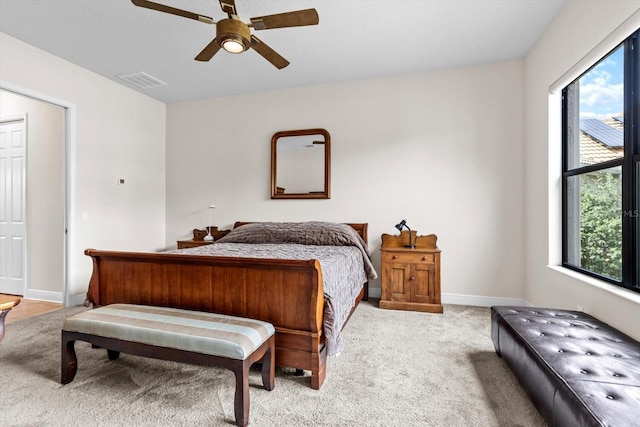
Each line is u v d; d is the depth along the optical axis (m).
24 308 3.39
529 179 3.20
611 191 2.10
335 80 3.90
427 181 3.65
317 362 1.81
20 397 1.74
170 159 4.72
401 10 2.52
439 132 3.61
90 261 3.65
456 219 3.56
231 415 1.59
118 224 4.00
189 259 2.04
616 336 1.72
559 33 2.55
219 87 4.13
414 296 3.28
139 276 2.21
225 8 1.88
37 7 2.48
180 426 1.51
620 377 1.31
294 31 2.81
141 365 2.12
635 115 1.88
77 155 3.51
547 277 2.78
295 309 1.86
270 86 4.09
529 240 3.21
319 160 4.02
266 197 4.27
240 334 1.61
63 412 1.61
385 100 3.79
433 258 3.24
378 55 3.26
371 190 3.84
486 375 1.99
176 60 3.38
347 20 2.65
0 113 3.91
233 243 3.61
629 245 1.90
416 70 3.63
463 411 1.63
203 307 2.05
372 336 2.61
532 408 1.66
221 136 4.47
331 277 2.09
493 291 3.45
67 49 3.15
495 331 2.17
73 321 1.84
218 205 4.49
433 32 2.83
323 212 4.02
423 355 2.27
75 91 3.48
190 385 1.87
